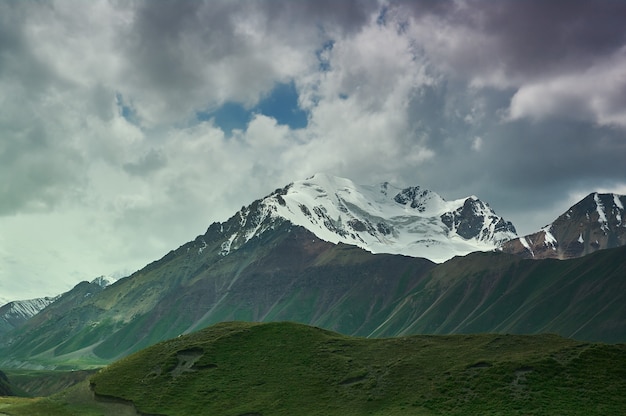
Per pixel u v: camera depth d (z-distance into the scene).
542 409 161.12
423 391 178.12
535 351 186.38
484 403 167.62
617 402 161.00
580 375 171.75
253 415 182.62
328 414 177.50
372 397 181.00
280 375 199.62
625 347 182.12
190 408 188.75
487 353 190.75
